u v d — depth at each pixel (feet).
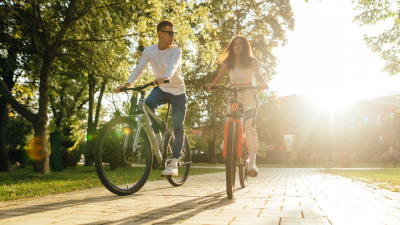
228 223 7.36
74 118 98.02
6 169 51.16
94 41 37.88
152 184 17.78
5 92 37.04
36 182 22.35
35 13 34.58
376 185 18.16
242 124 13.42
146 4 36.78
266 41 73.61
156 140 13.23
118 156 11.77
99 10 35.55
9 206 9.95
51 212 8.80
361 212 8.82
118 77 40.19
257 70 14.61
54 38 39.55
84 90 93.91
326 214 8.48
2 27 35.40
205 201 10.95
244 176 15.96
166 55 13.75
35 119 36.76
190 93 74.18
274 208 9.47
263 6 74.59
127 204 10.26
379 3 44.45
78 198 11.87
